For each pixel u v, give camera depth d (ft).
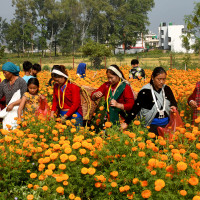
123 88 12.88
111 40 285.02
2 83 15.12
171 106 12.30
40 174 9.17
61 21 294.25
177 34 314.55
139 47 364.99
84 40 282.15
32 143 10.66
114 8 295.07
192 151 9.75
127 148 8.97
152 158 8.77
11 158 9.21
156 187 7.16
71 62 167.22
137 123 10.68
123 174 8.43
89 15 281.74
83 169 8.34
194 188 7.75
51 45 313.94
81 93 14.51
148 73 44.47
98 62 109.09
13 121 14.71
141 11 298.15
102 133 11.00
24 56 315.58
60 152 9.55
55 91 14.73
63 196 8.20
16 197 7.92
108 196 8.36
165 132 11.59
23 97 14.90
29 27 293.43
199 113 13.65
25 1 289.12
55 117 14.70
